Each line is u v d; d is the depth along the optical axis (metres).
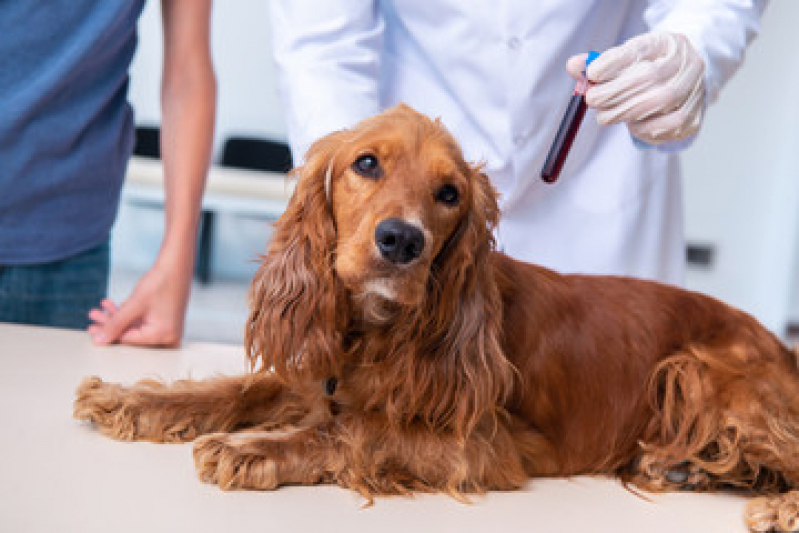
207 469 1.31
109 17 2.22
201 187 2.39
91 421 1.53
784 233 9.59
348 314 1.52
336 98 2.08
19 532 1.05
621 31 2.50
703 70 1.82
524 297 1.69
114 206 2.48
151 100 9.80
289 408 1.67
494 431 1.50
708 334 1.79
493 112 2.33
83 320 2.43
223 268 9.76
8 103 2.14
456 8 2.24
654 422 1.71
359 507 1.29
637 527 1.32
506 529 1.25
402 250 1.36
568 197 2.42
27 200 2.23
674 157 2.52
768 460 1.56
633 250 2.46
